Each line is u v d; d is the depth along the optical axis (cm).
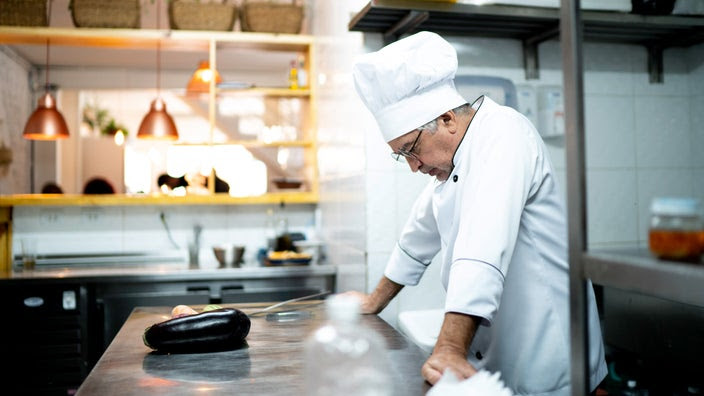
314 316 194
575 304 87
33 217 395
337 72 327
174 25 395
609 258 81
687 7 238
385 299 194
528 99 269
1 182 535
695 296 76
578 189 86
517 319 153
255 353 148
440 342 123
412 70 146
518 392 153
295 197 406
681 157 279
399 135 153
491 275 127
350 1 290
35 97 651
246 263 394
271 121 688
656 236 76
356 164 279
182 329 147
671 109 279
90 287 341
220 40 397
